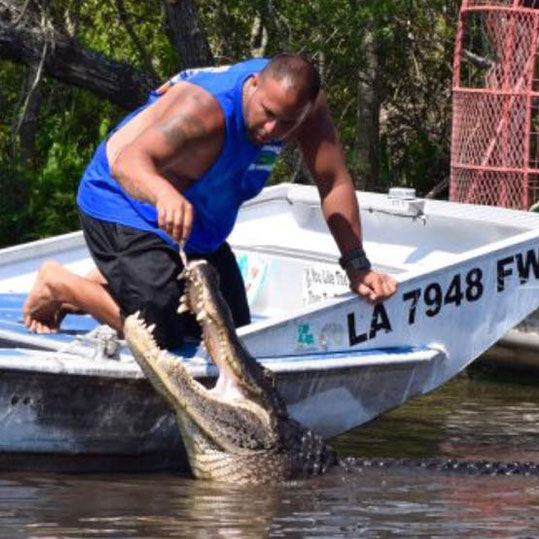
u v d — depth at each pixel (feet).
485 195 70.13
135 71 77.82
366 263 44.83
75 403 39.52
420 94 86.43
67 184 80.94
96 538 33.73
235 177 42.09
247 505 37.52
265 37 82.79
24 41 75.77
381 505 37.86
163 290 41.39
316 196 58.54
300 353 43.52
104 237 42.24
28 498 37.35
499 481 41.14
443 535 34.94
